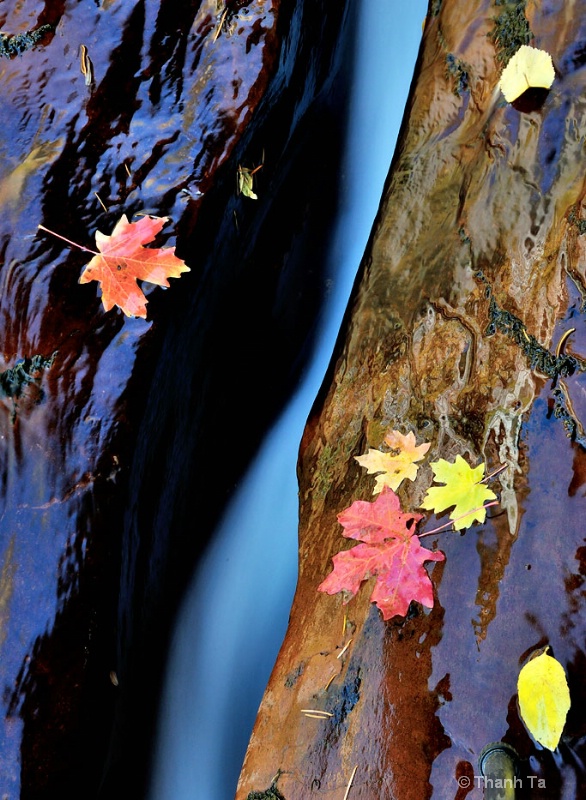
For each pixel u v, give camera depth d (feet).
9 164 7.84
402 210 8.75
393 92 11.03
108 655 6.96
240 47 8.27
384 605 6.34
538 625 5.79
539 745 5.37
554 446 6.40
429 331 7.78
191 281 7.89
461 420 7.04
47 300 7.42
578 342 6.64
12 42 8.28
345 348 8.62
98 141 7.97
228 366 9.49
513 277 7.35
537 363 6.81
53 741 6.48
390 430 7.49
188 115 8.13
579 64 7.76
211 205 7.96
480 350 7.27
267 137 8.74
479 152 8.16
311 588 7.19
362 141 10.79
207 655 8.89
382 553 6.63
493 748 5.38
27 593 6.77
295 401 10.05
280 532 9.35
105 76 8.16
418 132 8.98
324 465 8.05
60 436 7.16
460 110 8.63
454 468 6.69
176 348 7.91
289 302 10.09
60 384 7.27
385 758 5.73
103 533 7.00
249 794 6.20
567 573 5.87
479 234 7.80
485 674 5.74
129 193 7.84
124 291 7.49
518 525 6.23
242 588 9.15
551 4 8.13
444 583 6.25
